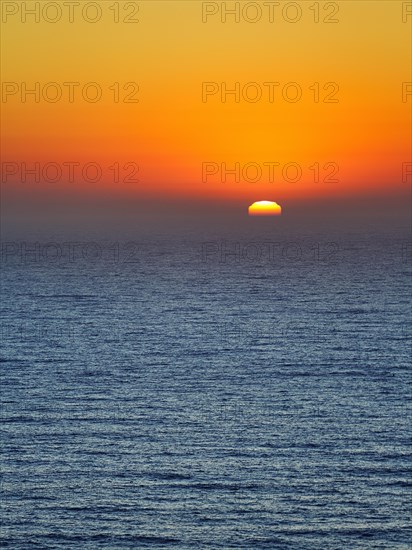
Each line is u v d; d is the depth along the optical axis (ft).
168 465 321.52
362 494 292.61
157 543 258.37
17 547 255.50
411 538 259.80
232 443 346.95
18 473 312.29
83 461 325.62
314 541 258.57
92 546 256.52
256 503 285.43
